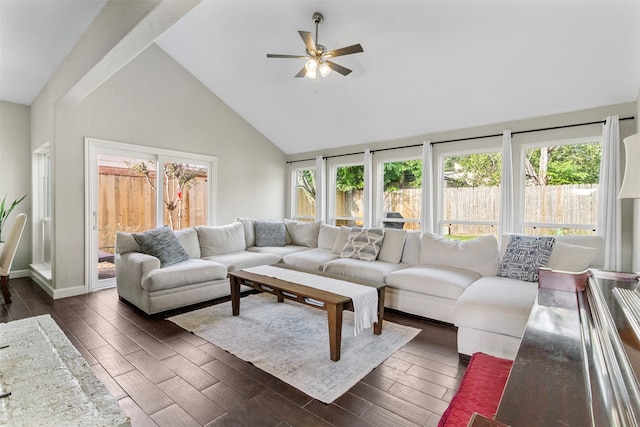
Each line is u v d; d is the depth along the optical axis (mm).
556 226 3822
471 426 550
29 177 4754
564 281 1577
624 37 2676
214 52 4332
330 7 3137
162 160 4648
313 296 2441
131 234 3705
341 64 3830
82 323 2982
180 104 4816
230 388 1973
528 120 3922
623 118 3338
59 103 3699
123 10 2295
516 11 2703
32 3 2609
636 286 1447
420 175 4980
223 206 5418
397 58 3549
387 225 5344
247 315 3225
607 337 885
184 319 3092
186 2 1906
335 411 1770
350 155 5688
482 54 3209
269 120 5598
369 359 2348
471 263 3461
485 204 4359
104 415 1108
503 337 2244
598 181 3584
